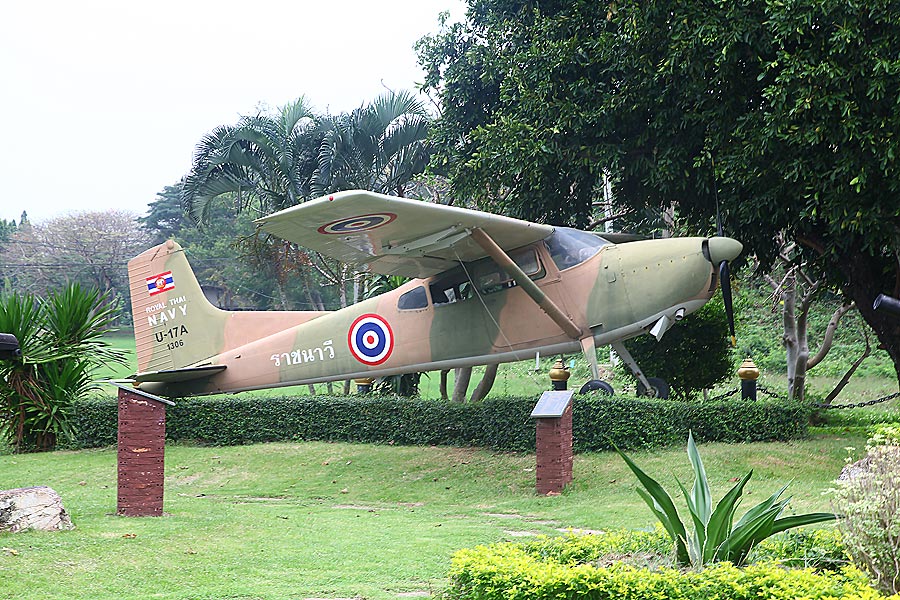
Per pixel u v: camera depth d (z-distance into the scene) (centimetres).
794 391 1783
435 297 1396
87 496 1098
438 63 1719
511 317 1330
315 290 4328
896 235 1223
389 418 1498
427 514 1012
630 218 1789
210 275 4506
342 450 1450
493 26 1609
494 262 1338
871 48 1137
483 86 1645
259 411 1559
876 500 501
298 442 1530
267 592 586
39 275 5125
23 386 1572
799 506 930
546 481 1109
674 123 1365
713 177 1380
